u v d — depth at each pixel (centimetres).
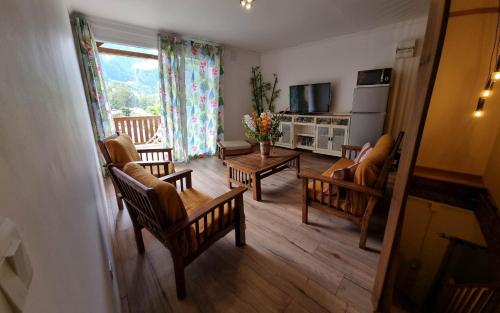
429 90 86
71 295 46
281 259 167
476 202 178
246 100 533
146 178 125
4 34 33
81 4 265
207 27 350
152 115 500
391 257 115
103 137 324
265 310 129
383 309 125
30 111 40
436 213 188
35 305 28
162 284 146
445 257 176
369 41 380
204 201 178
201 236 144
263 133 292
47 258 36
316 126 443
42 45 60
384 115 352
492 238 147
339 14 307
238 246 180
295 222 215
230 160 292
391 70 339
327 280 148
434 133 186
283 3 269
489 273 144
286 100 521
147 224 150
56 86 72
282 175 344
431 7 90
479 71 166
